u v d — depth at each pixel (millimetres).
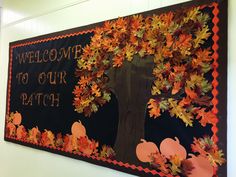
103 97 1843
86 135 1923
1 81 2891
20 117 2518
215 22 1396
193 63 1446
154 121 1572
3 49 2924
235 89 1331
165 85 1543
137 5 1762
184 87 1470
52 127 2186
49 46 2285
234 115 1327
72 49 2086
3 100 2830
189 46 1466
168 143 1505
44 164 2287
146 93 1622
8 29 2889
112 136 1771
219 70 1362
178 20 1522
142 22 1679
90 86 1928
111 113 1793
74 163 2035
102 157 1812
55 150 2145
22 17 2707
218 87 1358
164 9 1591
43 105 2287
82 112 1965
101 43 1887
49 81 2252
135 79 1682
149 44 1631
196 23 1455
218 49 1374
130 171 1651
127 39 1744
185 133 1447
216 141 1343
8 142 2691
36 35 2516
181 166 1443
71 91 2059
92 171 1907
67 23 2215
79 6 2129
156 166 1538
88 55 1962
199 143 1395
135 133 1651
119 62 1771
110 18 1911
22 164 2512
